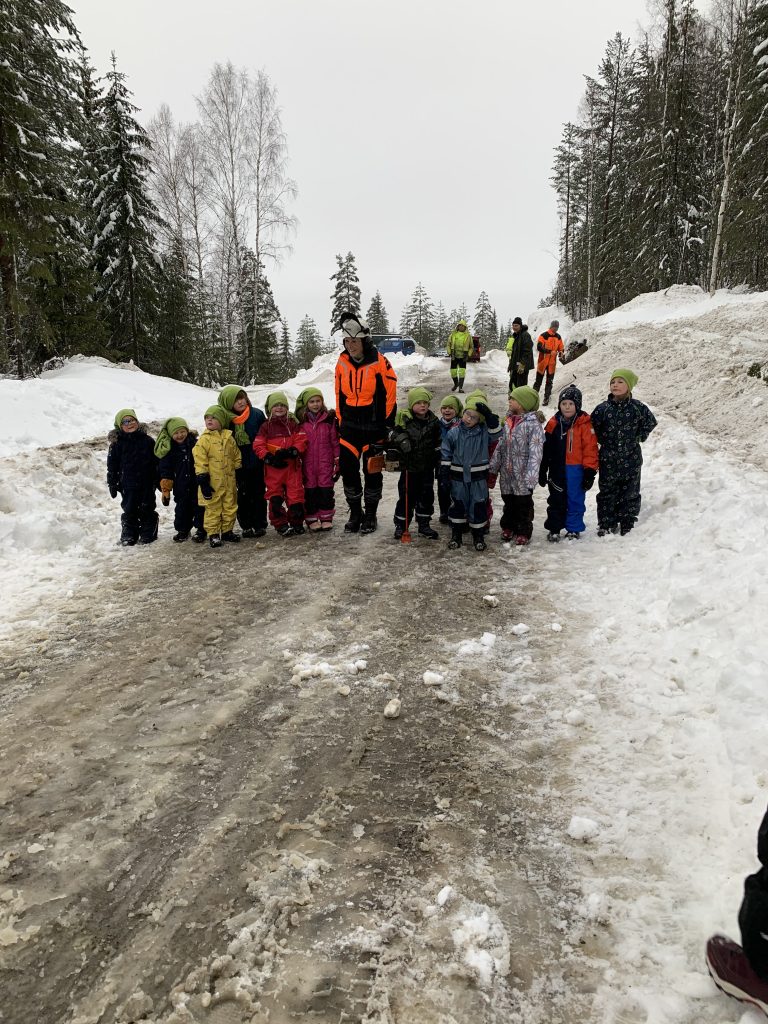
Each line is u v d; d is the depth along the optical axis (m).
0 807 2.56
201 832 2.43
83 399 12.06
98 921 2.05
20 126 14.37
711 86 27.89
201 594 4.82
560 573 5.05
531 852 2.31
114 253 21.31
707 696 3.03
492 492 8.05
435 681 3.45
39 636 4.11
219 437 5.89
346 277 49.91
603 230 33.94
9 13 13.77
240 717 3.19
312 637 4.05
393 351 31.41
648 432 5.50
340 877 2.21
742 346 11.30
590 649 3.75
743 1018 1.65
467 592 4.75
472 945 1.95
